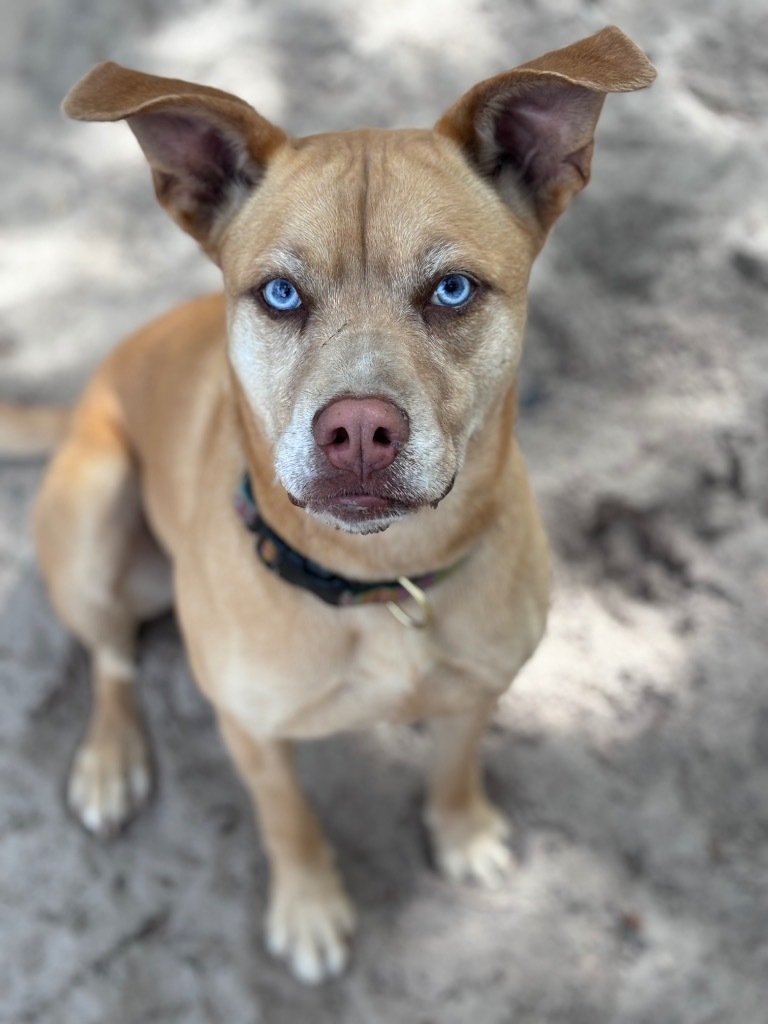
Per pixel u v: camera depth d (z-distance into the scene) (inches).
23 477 30.9
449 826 24.6
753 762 25.3
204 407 21.0
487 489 17.5
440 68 36.0
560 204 16.9
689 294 31.1
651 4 36.2
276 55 37.1
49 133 37.3
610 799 25.3
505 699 26.7
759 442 29.0
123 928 24.1
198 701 27.4
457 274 15.5
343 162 15.8
